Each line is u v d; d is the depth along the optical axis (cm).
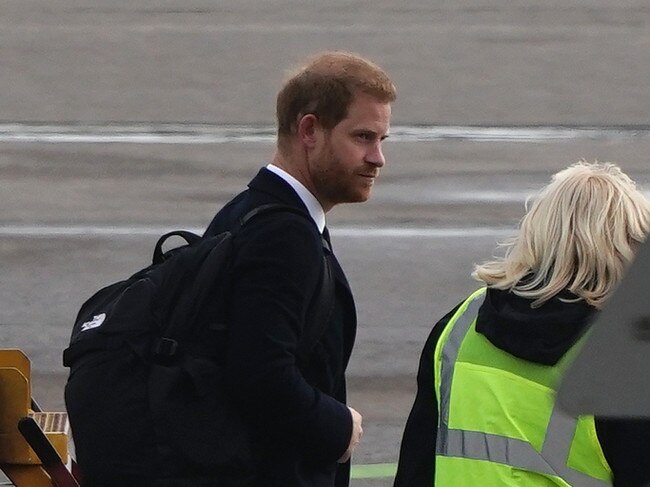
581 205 1102
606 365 640
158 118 5731
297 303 1190
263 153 5088
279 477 1212
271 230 1200
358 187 1289
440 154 5122
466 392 1109
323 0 8956
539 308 1084
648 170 5025
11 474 1420
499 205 4394
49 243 3881
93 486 1190
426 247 3909
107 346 1201
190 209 4294
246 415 1195
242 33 7800
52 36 7669
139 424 1173
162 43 7475
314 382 1245
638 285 629
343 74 1264
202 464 1169
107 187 4550
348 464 1385
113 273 3631
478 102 6156
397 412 2703
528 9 8725
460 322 1164
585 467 1061
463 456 1091
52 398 2758
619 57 7275
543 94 6372
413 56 7181
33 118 5700
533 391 1084
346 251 3847
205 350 1193
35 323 3219
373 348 3081
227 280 1200
